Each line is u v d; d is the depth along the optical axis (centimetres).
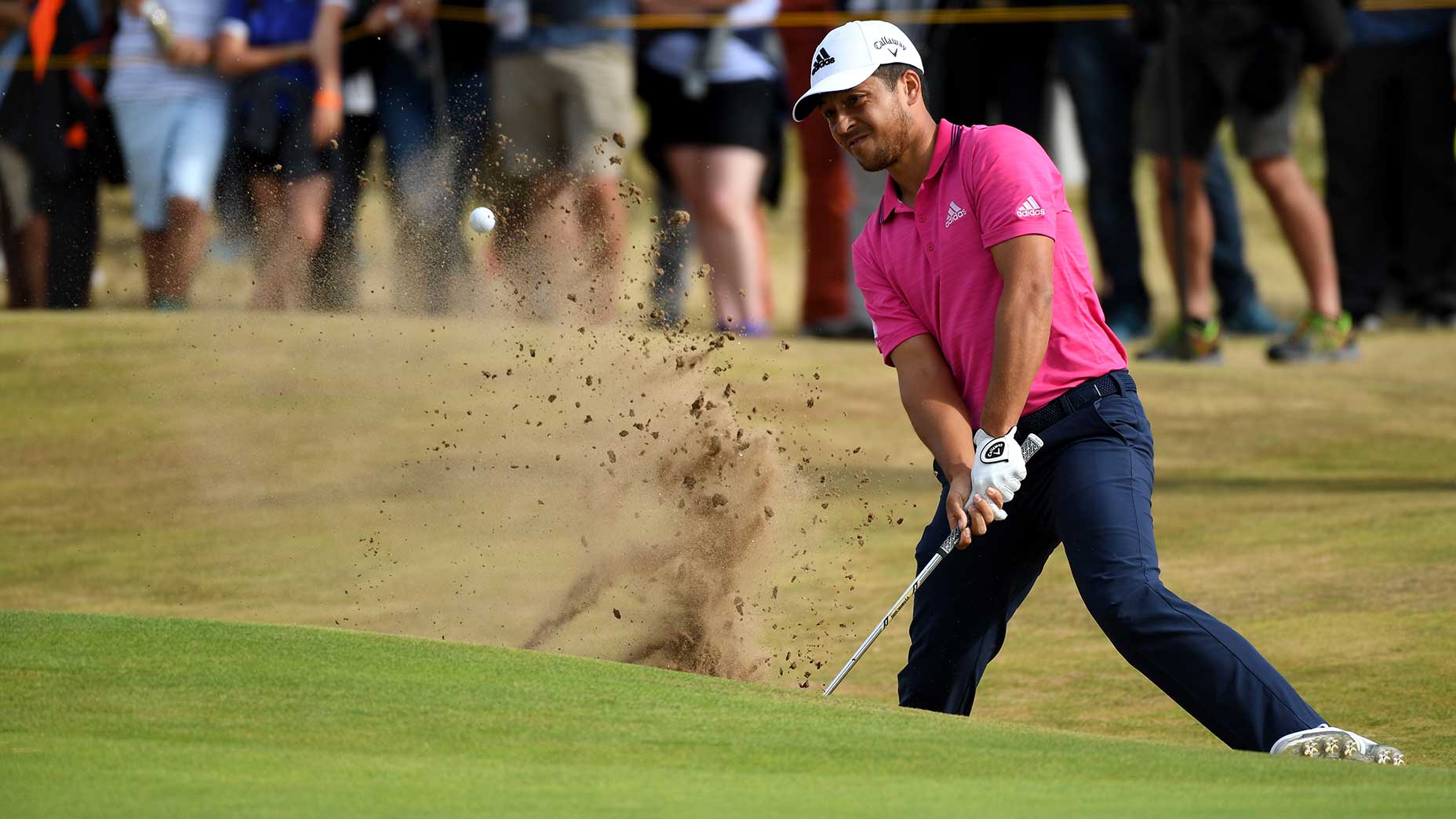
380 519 2372
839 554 2225
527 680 1198
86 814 852
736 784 943
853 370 3341
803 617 1942
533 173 3469
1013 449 1350
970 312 1428
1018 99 3675
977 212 1398
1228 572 2055
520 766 975
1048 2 3628
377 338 3303
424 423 2788
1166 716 1557
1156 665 1284
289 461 2659
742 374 3222
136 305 4000
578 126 3444
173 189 3684
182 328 3484
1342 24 3397
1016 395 1348
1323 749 1178
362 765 969
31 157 3956
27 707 1094
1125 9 3644
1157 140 3491
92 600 2058
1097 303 1423
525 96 3450
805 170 3916
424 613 1934
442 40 3622
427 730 1057
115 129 3947
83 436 2858
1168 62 3434
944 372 1488
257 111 3678
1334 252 3984
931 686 1483
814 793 921
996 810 884
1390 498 2420
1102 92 3712
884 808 885
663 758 1009
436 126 3609
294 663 1213
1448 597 1875
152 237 3722
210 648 1251
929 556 1466
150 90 3638
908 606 1983
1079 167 5778
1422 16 3819
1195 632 1265
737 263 3553
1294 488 2534
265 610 1991
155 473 2675
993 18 3619
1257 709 1230
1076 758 1040
